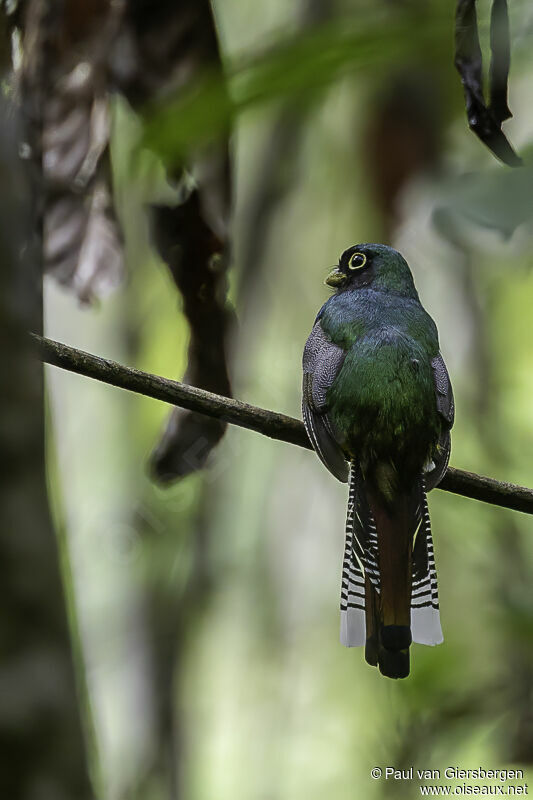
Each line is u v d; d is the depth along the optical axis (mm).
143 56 7855
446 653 11125
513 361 14492
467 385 14242
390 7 8320
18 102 7434
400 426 7898
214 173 7867
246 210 14680
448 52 7719
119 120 10125
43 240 7539
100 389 14797
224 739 13836
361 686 13797
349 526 7547
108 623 13484
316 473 14594
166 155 7613
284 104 8164
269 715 13883
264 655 14203
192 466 8258
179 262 7961
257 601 14312
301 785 13266
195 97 7531
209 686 14016
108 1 7797
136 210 12648
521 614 10742
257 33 14906
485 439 13906
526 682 10750
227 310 8016
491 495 7863
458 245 5043
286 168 14539
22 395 4594
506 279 13797
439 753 10891
